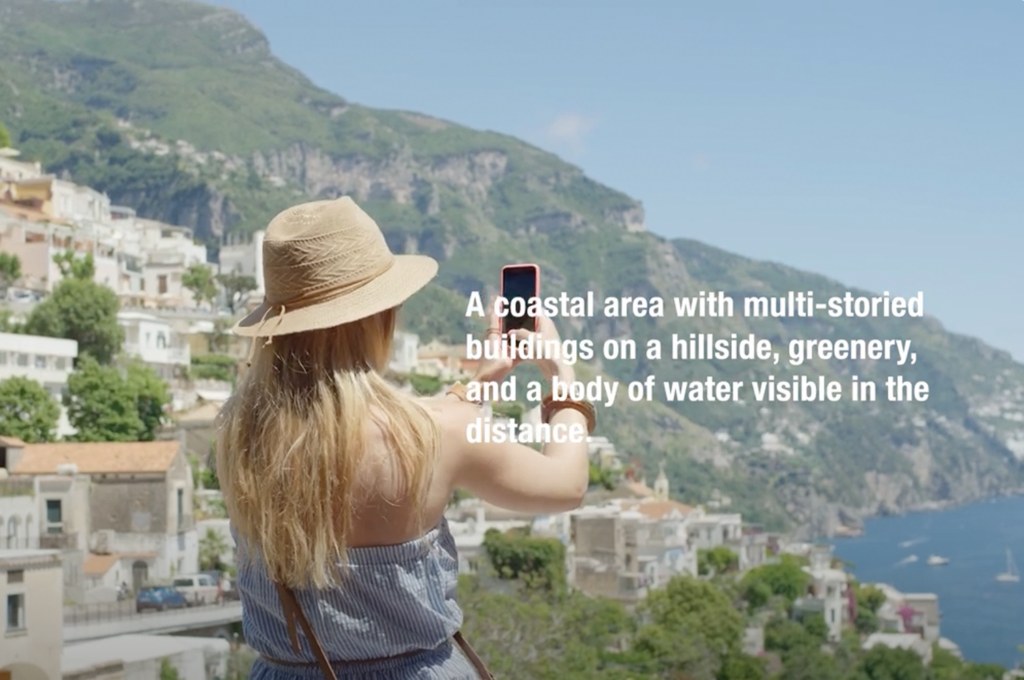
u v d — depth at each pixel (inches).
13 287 2266.2
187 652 1096.8
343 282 69.2
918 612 2007.9
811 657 1758.1
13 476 1217.4
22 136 4955.7
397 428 67.5
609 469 2689.5
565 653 1438.2
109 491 1269.7
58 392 1921.8
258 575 70.5
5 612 730.2
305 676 70.5
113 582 1243.8
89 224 2765.7
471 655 75.4
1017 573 3053.6
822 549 2212.1
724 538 2415.1
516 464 71.1
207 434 1998.0
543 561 1565.0
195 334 2623.0
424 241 7155.5
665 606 1636.3
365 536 67.7
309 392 67.7
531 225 7436.0
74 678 1008.9
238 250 3538.4
